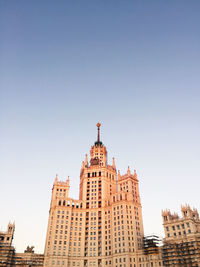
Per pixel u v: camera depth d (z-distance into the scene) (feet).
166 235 547.49
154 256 537.65
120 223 611.88
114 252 584.81
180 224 536.83
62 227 631.15
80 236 642.22
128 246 572.51
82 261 605.73
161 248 539.70
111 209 650.02
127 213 623.77
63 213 651.25
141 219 640.99
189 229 518.78
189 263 481.05
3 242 600.80
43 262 600.80
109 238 620.49
